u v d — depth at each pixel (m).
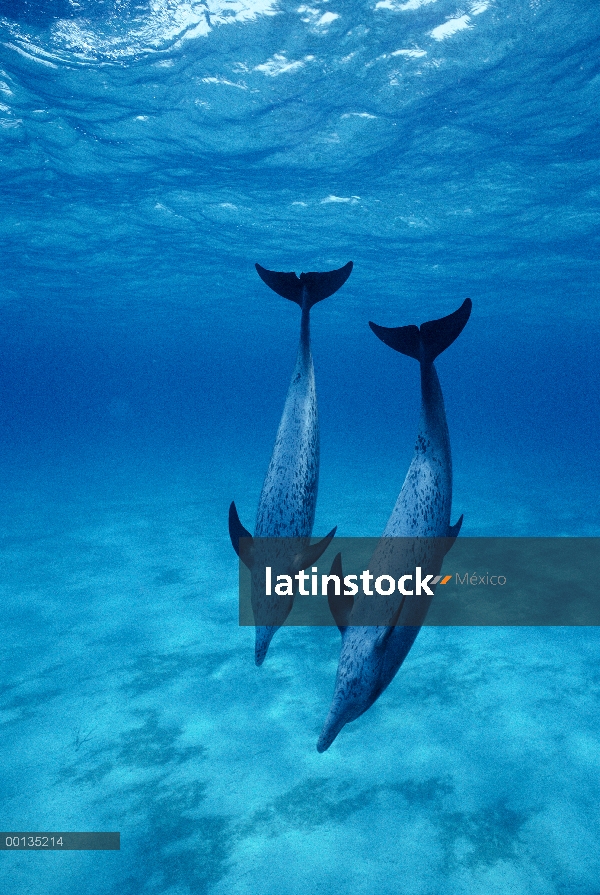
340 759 6.55
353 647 1.88
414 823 5.61
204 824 5.62
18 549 15.00
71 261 25.19
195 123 12.42
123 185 16.22
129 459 39.34
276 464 2.04
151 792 6.06
